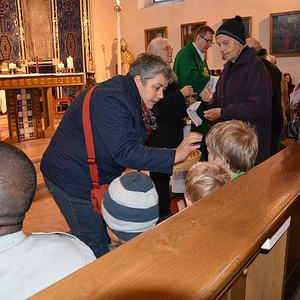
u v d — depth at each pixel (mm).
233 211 1045
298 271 1714
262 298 1374
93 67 10273
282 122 3633
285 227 1189
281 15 7914
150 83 1769
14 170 930
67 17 10430
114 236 1434
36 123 7254
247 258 826
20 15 10195
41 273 923
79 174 1874
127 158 1639
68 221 2008
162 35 9922
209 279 720
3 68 7074
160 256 798
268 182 1309
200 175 1502
